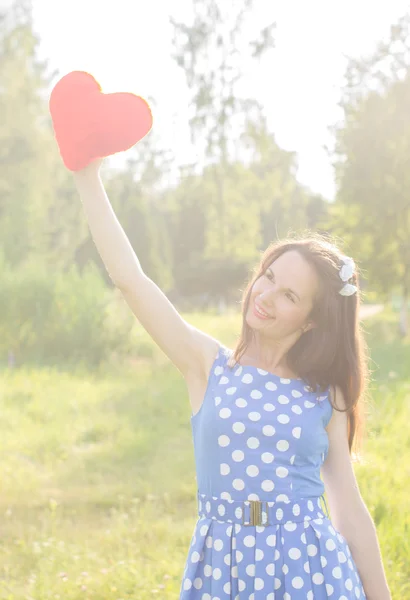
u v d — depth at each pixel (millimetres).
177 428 10227
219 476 2373
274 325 2453
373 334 24234
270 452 2352
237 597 2291
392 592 4352
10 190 31422
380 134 24688
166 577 4848
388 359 15711
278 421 2363
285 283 2436
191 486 7480
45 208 33344
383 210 24844
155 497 7148
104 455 8828
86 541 5914
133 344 17750
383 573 2443
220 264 48875
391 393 10320
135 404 11688
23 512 6879
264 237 44469
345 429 2520
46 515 6734
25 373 14594
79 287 17594
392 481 6480
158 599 4598
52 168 33188
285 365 2508
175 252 51500
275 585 2279
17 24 32750
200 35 38219
